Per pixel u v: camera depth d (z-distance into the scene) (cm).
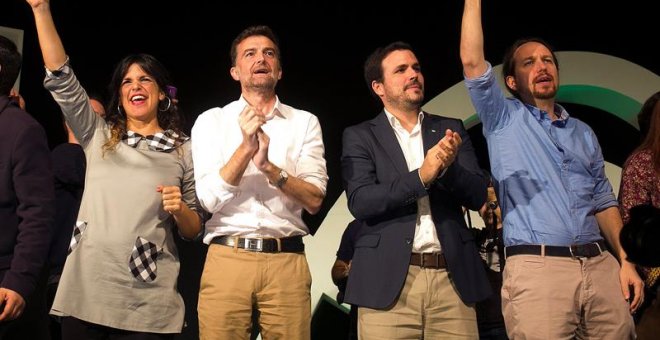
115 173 260
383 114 284
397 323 256
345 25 445
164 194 249
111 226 253
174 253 263
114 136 268
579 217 257
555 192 258
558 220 255
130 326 247
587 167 265
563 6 467
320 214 425
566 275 251
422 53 452
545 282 250
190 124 404
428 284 258
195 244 404
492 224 328
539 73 275
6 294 225
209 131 272
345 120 436
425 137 278
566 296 249
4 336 249
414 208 263
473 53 258
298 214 271
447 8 460
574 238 254
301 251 268
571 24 466
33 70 379
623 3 472
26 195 234
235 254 259
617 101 445
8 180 235
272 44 282
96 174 261
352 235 346
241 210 263
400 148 273
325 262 378
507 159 265
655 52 470
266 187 266
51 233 237
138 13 404
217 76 416
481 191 267
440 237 261
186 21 413
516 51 285
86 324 247
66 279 248
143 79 278
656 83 439
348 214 385
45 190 238
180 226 263
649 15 473
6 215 235
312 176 271
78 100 261
